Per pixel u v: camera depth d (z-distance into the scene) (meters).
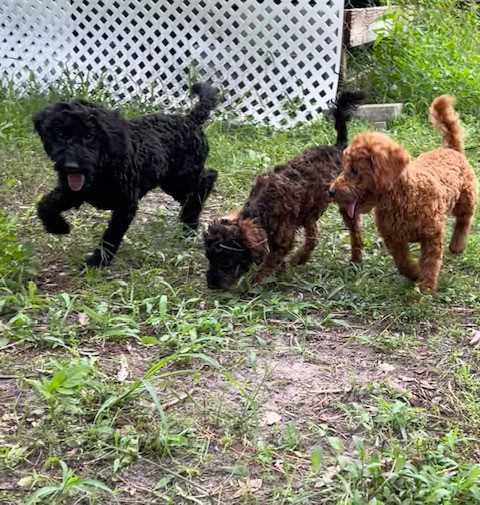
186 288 1.66
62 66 3.08
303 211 1.73
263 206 1.66
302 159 1.74
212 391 1.29
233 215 1.69
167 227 1.99
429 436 1.17
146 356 1.40
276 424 1.20
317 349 1.45
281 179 1.68
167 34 2.99
